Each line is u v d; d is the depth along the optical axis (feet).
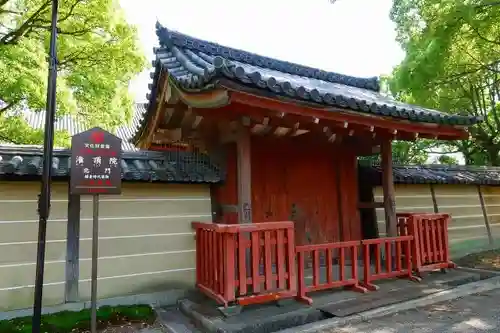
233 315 14.51
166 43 21.22
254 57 25.85
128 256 17.28
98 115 27.61
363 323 14.53
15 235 15.48
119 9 27.20
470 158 58.54
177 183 18.57
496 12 26.71
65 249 16.24
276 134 20.10
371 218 25.32
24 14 24.44
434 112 20.18
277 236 15.49
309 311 15.15
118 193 12.82
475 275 21.02
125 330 14.38
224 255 14.75
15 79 20.13
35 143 26.50
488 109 52.70
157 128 21.66
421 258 20.26
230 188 19.76
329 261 17.34
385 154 21.61
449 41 28.71
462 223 30.83
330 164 24.38
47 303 15.64
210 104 13.91
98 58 27.61
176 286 18.02
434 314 15.40
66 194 16.60
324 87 23.45
